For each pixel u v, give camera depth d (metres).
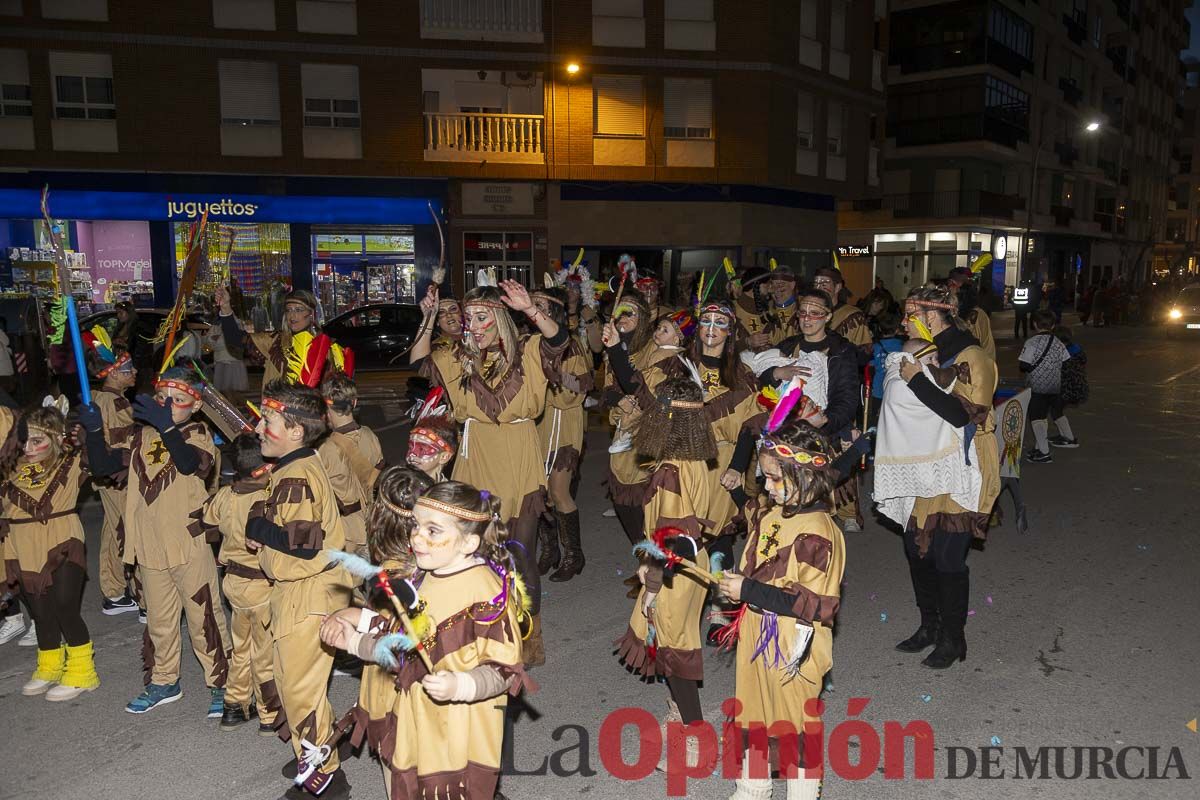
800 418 4.72
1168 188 68.31
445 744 2.98
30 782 4.00
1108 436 12.31
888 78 39.41
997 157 40.28
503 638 2.90
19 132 22.41
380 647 2.77
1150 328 35.31
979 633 5.59
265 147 23.69
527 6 24.78
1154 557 7.07
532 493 4.87
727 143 26.08
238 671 4.41
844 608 6.06
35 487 4.67
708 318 4.57
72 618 4.79
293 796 3.85
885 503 5.25
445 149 24.78
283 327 6.75
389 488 3.17
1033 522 8.05
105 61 22.69
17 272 22.50
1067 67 46.56
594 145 25.52
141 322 15.34
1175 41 66.19
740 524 4.73
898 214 39.94
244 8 23.12
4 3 21.88
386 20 23.94
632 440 4.93
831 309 5.77
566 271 7.38
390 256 25.53
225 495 4.09
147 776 4.05
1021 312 30.03
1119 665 5.13
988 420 4.82
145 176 23.45
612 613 5.98
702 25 25.61
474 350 4.76
